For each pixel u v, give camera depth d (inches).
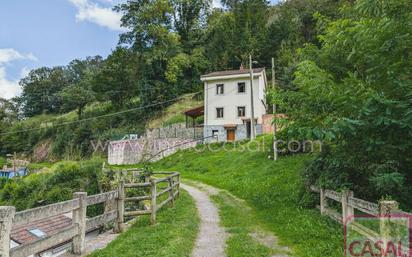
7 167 2007.9
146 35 2287.2
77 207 234.4
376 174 256.1
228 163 961.5
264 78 1529.3
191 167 1063.0
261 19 2335.1
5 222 158.1
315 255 225.6
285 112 348.5
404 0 227.6
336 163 300.2
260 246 257.1
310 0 2192.4
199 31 2554.1
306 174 394.9
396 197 254.1
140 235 280.1
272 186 557.6
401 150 242.5
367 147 251.6
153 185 343.0
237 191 605.6
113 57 2362.2
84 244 241.0
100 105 2650.1
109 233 307.7
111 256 222.5
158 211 400.8
